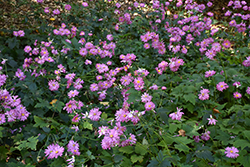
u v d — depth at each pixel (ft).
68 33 13.61
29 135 8.34
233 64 12.96
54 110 9.43
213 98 11.02
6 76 9.85
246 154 7.73
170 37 14.90
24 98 9.26
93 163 7.92
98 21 15.60
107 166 7.54
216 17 21.44
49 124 8.50
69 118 9.42
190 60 14.56
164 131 8.41
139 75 9.90
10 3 17.60
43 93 9.96
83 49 11.94
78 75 11.22
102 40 15.10
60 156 7.27
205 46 13.80
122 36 15.01
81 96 10.64
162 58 14.12
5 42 13.21
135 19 16.53
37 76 10.29
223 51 14.80
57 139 7.88
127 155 8.04
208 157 6.84
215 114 8.10
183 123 9.29
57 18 17.78
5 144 8.34
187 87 10.00
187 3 18.45
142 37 13.25
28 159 7.64
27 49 11.90
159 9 16.25
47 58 10.48
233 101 10.87
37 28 15.31
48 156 7.16
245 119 9.19
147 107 7.79
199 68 12.01
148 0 21.84
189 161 7.75
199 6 17.39
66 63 12.10
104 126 8.15
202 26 15.17
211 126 9.24
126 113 7.80
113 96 10.77
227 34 16.39
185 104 10.34
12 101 8.70
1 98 8.64
